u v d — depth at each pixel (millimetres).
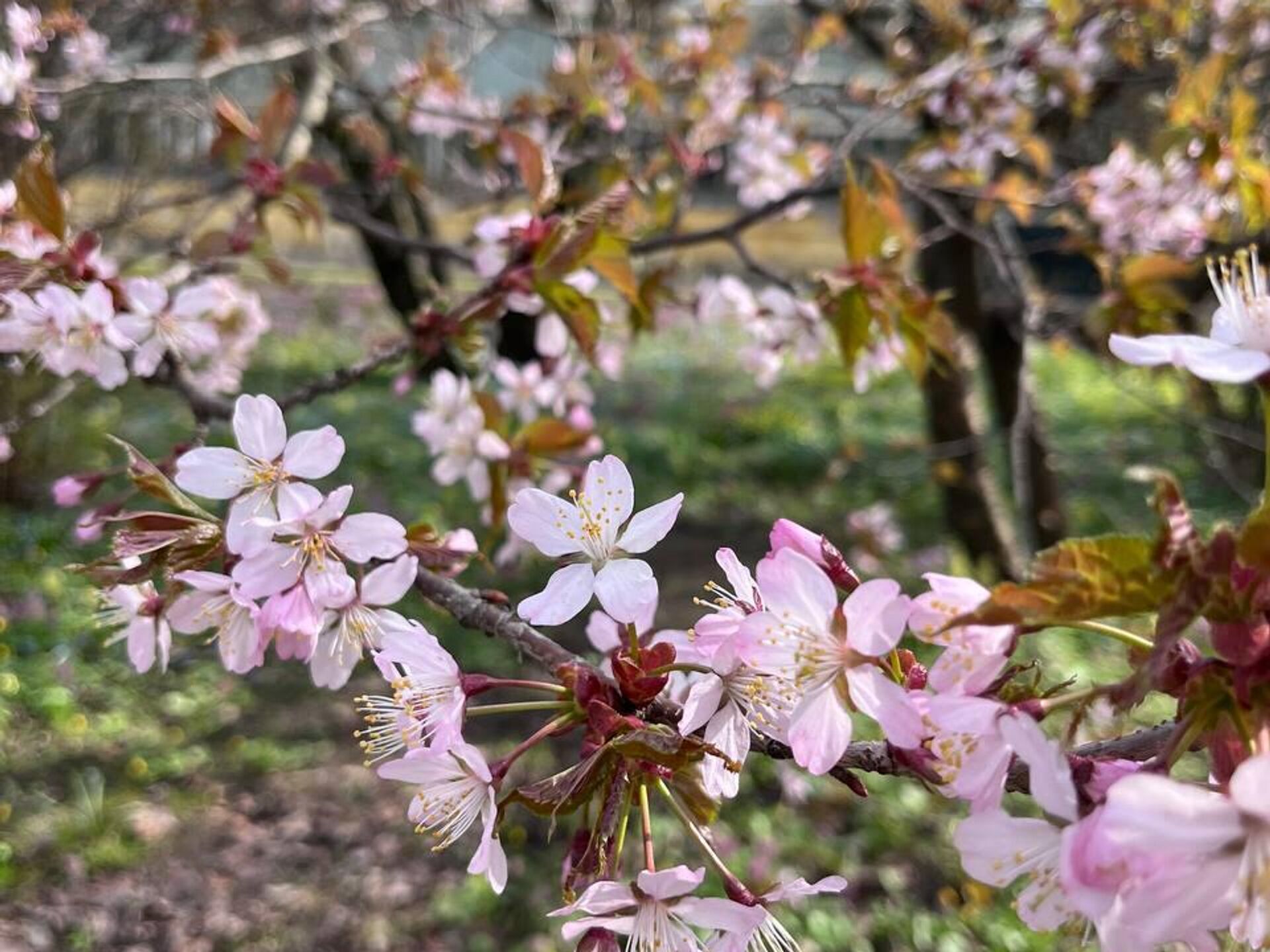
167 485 1277
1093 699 902
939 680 944
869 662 982
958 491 6336
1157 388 7770
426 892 4633
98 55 3662
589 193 3641
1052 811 842
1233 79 3906
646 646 1244
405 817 5145
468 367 3014
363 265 16422
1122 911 769
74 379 2707
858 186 2316
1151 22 3705
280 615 1211
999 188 3762
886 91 4176
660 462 10172
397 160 3906
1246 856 744
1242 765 729
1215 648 840
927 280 5926
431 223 7074
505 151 3918
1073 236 3660
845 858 4582
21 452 7734
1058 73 3799
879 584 963
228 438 4754
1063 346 4445
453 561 1373
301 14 5270
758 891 1073
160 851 4836
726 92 4371
